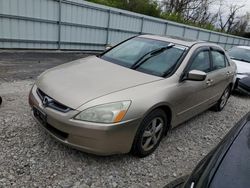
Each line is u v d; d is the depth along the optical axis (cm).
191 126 478
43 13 1059
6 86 556
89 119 278
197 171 182
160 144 387
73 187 271
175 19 2319
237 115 586
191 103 407
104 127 277
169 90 342
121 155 337
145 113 304
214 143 423
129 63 394
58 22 1123
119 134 287
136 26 1476
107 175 297
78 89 302
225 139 199
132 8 1831
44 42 1106
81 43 1255
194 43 440
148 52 413
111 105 285
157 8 2067
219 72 500
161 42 435
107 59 416
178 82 365
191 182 173
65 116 284
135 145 317
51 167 296
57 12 1105
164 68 378
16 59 862
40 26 1069
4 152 309
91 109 280
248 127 206
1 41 971
